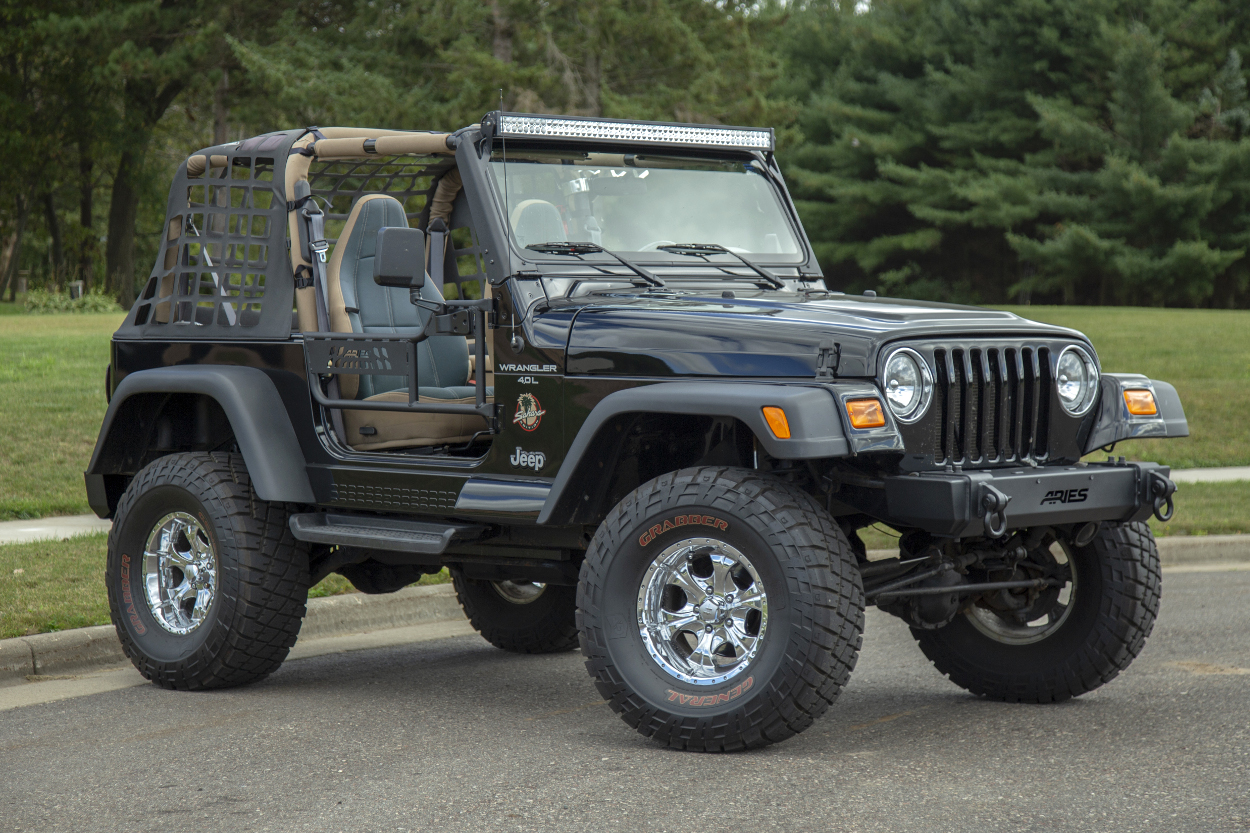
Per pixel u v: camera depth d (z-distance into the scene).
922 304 5.27
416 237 5.06
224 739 5.01
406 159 6.52
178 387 5.95
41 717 5.39
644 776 4.40
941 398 4.71
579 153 5.63
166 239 6.40
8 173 43.91
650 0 31.98
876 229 58.38
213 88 40.41
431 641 7.07
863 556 5.49
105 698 5.73
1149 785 4.29
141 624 5.99
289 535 5.84
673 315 4.84
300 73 34.47
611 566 4.71
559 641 6.62
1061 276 52.00
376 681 6.07
